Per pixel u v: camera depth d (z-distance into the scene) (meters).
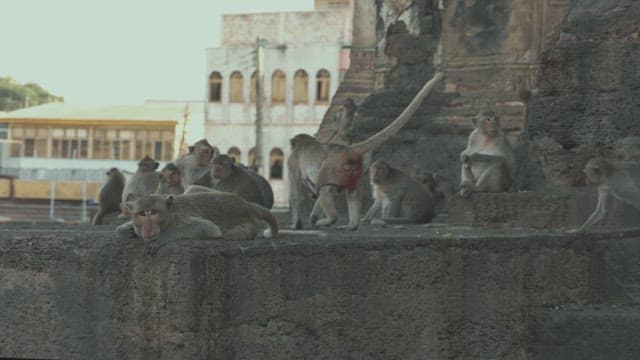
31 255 11.48
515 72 31.45
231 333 10.66
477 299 12.30
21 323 11.56
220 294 10.55
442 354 12.05
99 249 10.97
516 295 12.61
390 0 37.00
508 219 17.30
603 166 15.21
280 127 95.38
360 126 33.41
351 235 13.14
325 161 15.61
